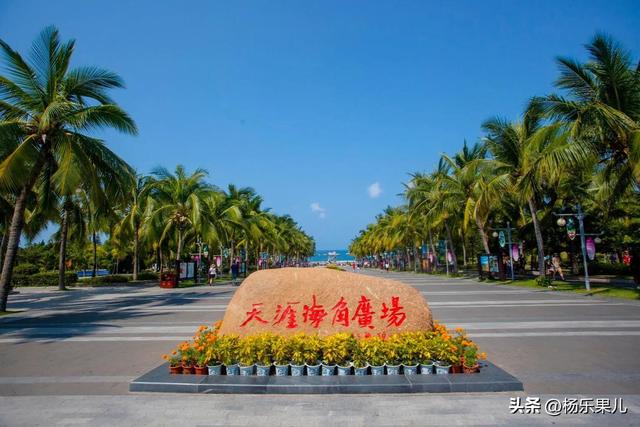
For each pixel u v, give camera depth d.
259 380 5.43
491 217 29.55
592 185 26.42
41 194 16.39
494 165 21.98
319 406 4.79
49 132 13.48
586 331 8.95
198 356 5.81
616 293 16.03
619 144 14.20
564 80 15.02
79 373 6.34
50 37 13.66
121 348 8.06
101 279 31.22
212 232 27.89
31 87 13.54
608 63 13.77
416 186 34.72
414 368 5.66
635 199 25.36
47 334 9.71
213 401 5.01
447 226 35.38
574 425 4.22
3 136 12.19
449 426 4.23
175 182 28.31
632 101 14.04
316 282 6.89
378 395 5.14
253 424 4.32
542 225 27.50
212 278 29.98
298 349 5.76
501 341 8.05
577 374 5.88
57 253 47.75
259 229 40.47
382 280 6.97
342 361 5.70
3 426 4.36
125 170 14.80
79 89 14.38
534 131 20.55
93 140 14.03
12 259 14.09
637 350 7.20
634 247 26.67
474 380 5.32
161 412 4.69
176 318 12.04
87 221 29.86
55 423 4.42
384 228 55.81
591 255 18.50
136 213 31.81
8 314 13.54
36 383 5.85
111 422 4.43
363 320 6.65
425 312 6.78
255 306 6.82
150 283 32.19
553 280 24.05
